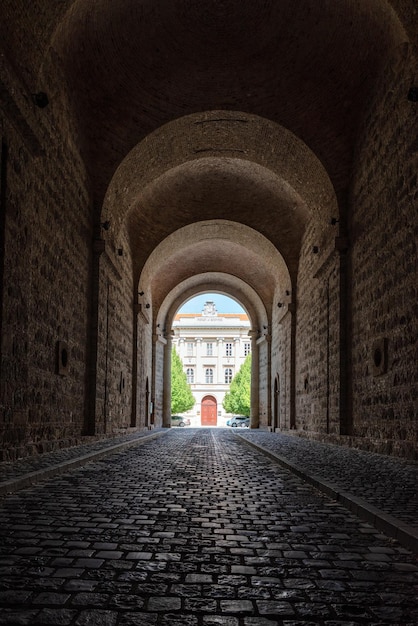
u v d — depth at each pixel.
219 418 76.00
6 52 8.23
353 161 14.62
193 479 7.69
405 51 10.51
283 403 26.39
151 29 13.16
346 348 14.76
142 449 13.95
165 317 36.16
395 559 3.63
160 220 24.11
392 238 11.25
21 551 3.68
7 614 2.57
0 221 8.31
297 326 23.39
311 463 9.32
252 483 7.38
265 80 14.96
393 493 5.89
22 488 6.40
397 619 2.60
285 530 4.47
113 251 17.56
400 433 10.59
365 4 10.66
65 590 2.93
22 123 8.74
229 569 3.38
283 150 16.73
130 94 14.50
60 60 11.28
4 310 8.30
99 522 4.63
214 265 32.50
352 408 14.27
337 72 13.54
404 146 10.64
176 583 3.09
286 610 2.70
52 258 11.23
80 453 10.41
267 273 30.34
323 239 17.59
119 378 19.47
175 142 16.98
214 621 2.54
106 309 16.31
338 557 3.68
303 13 12.61
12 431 8.70
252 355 36.09
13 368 8.68
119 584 3.05
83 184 14.02
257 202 23.66
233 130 16.88
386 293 11.57
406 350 10.31
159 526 4.54
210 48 14.23
